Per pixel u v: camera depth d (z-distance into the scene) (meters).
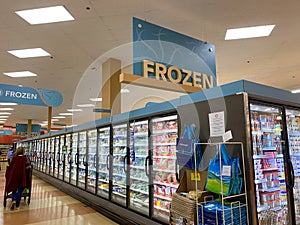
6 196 5.81
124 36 5.25
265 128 2.87
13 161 5.82
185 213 2.44
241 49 6.07
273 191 2.78
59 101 6.68
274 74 8.39
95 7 4.12
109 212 4.93
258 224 2.34
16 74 7.91
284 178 2.89
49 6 4.05
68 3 3.98
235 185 2.25
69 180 7.62
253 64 7.27
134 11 4.27
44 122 20.78
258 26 4.91
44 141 12.25
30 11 4.20
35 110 14.38
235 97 2.49
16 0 3.85
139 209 4.13
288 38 5.50
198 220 2.34
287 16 4.55
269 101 2.72
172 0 3.96
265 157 2.69
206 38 5.40
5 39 5.29
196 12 4.32
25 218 4.80
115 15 4.39
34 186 9.11
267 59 6.86
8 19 4.45
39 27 4.79
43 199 6.66
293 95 3.11
